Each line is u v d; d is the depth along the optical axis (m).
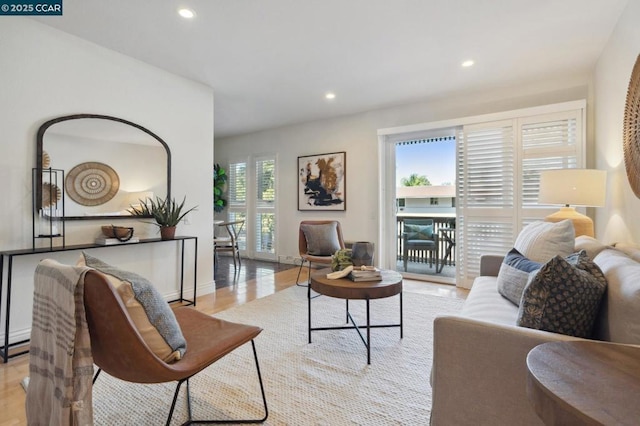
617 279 1.19
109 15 2.37
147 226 3.23
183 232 3.53
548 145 3.45
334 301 3.42
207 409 1.64
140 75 3.13
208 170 3.79
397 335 2.53
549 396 0.66
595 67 3.21
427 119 4.30
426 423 1.53
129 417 1.57
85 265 1.34
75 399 1.09
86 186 2.76
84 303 1.11
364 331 2.61
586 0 2.21
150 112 3.22
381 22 2.48
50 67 2.54
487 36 2.68
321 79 3.58
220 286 4.09
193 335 1.54
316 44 2.81
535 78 3.53
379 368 2.03
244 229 6.25
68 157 2.64
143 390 1.80
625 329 1.05
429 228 4.43
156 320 1.24
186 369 1.25
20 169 2.39
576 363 0.79
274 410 1.63
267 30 2.59
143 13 2.35
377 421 1.54
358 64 3.20
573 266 1.21
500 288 2.01
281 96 4.12
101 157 2.85
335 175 5.09
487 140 3.78
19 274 2.40
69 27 2.54
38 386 1.26
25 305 2.43
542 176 2.76
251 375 1.96
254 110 4.72
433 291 3.80
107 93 2.88
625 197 2.41
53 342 1.19
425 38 2.71
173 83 3.43
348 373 1.97
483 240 3.80
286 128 5.64
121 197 3.00
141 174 3.14
